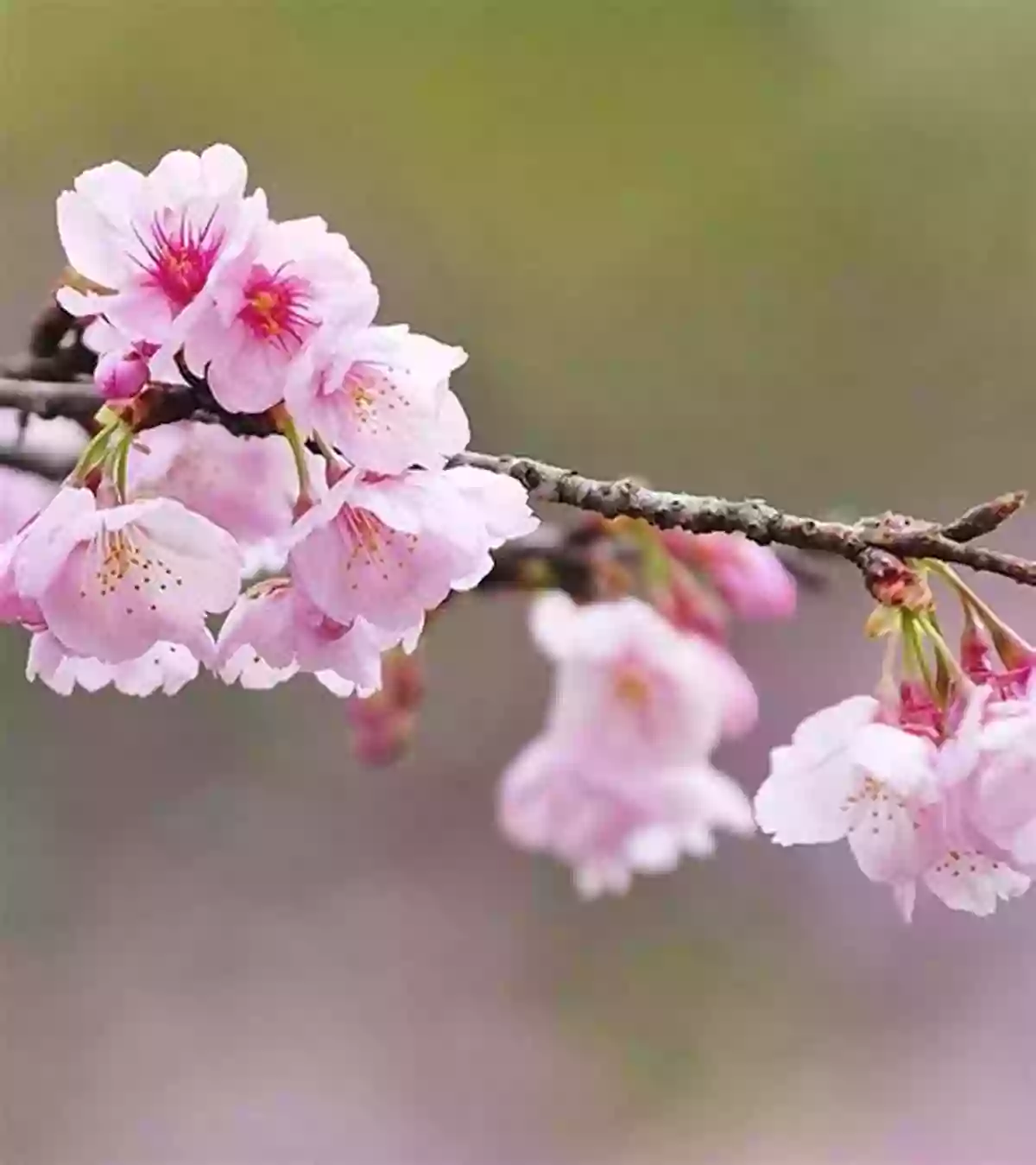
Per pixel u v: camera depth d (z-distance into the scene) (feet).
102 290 4.52
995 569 4.44
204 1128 8.68
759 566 4.92
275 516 4.51
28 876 9.07
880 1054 9.13
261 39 9.36
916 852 4.49
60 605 4.42
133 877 9.26
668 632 4.96
